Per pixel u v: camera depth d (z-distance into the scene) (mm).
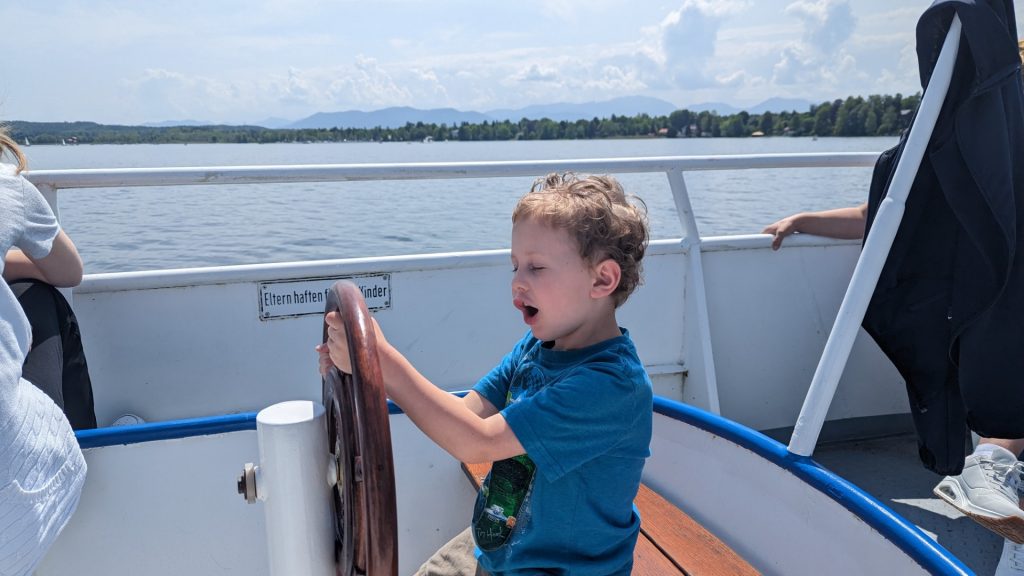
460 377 2787
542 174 2697
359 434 950
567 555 1298
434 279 2723
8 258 1994
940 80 1909
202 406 2539
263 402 2592
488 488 1375
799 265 3178
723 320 3107
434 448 2164
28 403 1466
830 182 8469
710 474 2014
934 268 2230
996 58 1907
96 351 2428
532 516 1300
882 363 3322
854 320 1809
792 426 3270
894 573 1494
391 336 2701
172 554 1911
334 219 7410
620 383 1247
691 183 9023
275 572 1247
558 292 1254
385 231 6898
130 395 2473
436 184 10211
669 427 2135
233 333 2541
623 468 1294
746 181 8891
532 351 1437
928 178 2195
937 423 2295
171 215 7219
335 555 1263
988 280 2104
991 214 2051
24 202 1714
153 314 2463
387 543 947
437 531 2199
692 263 2994
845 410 3301
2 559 1367
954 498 2162
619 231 1265
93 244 5699
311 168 2414
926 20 1988
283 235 6531
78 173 2250
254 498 1226
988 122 1988
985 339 2168
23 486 1397
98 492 1841
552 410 1202
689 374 3053
